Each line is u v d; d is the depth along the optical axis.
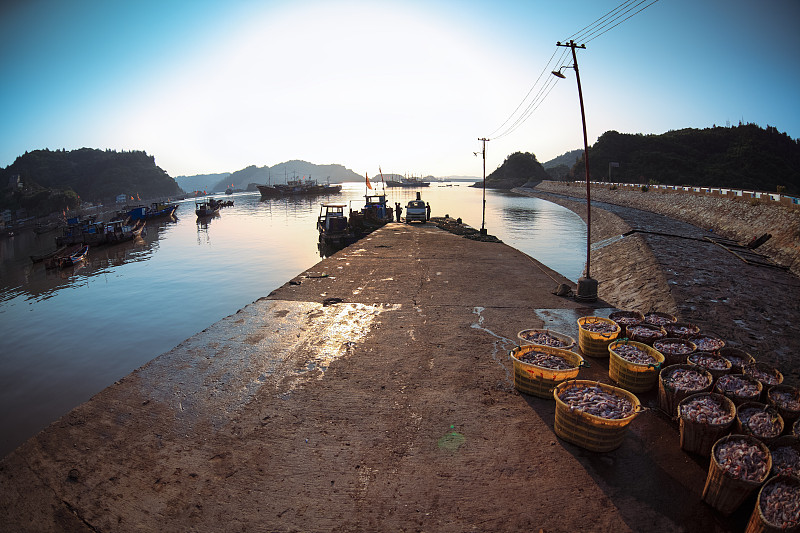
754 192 29.94
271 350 7.70
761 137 108.50
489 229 43.00
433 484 4.26
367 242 23.55
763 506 3.43
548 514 3.88
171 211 78.25
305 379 6.55
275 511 3.92
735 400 5.01
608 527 3.74
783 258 20.14
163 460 4.64
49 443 4.91
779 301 13.31
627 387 6.06
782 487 3.59
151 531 3.71
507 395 6.06
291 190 143.50
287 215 74.38
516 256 18.33
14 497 4.11
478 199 105.62
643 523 3.79
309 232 49.19
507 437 5.05
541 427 5.27
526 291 12.04
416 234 28.00
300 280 13.63
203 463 4.59
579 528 3.73
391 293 11.86
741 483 3.66
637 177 104.94
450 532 3.67
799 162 105.88
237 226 58.50
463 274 14.44
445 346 7.88
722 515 3.87
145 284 26.73
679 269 17.19
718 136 115.44
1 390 13.20
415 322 9.29
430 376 6.65
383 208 40.44
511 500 4.05
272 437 5.05
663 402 5.52
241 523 3.78
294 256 33.97
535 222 49.75
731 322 11.12
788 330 10.70
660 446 4.89
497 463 4.58
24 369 14.64
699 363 5.93
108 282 27.98
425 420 5.41
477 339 8.23
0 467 4.51
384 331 8.73
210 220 69.00
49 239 60.72
